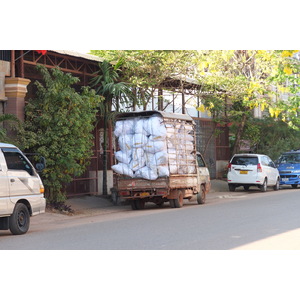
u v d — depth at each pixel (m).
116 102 22.59
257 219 14.88
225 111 33.59
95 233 12.59
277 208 18.06
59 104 18.67
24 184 13.20
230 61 32.59
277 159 33.75
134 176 19.00
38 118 18.41
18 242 11.38
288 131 36.94
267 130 37.03
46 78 18.72
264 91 30.88
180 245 10.50
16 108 18.50
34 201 13.55
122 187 19.14
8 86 18.47
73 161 18.66
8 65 18.58
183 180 19.66
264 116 37.25
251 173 27.75
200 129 33.31
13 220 12.73
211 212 17.17
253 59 31.05
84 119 18.81
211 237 11.53
